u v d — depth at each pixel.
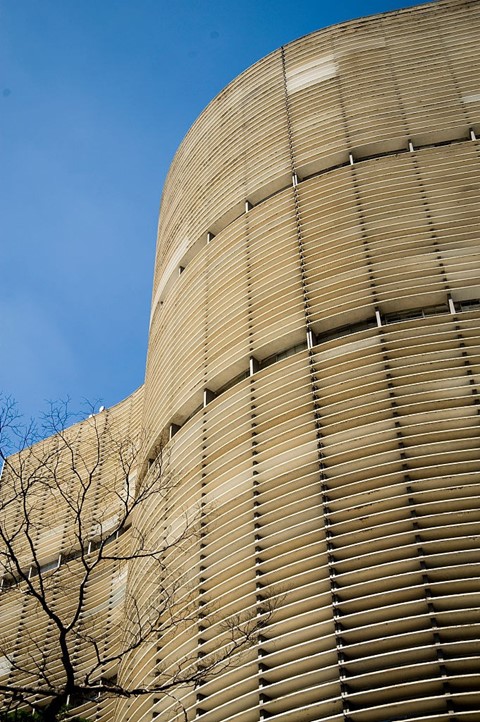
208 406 25.03
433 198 25.06
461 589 16.08
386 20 33.62
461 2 32.97
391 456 18.92
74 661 31.56
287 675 16.66
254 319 25.55
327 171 29.27
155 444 27.72
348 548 17.50
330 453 19.98
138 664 21.36
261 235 27.98
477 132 27.62
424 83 30.09
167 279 33.72
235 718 16.45
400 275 23.38
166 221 38.16
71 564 37.47
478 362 20.33
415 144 28.20
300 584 17.89
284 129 31.67
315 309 24.08
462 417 19.03
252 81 35.75
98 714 28.25
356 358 21.75
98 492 40.19
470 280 22.67
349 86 31.36
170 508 23.69
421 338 21.38
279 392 22.62
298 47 35.00
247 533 19.92
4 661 33.28
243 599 18.39
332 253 25.16
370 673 15.12
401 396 19.97
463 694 14.11
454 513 17.12
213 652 18.05
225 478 22.12
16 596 37.16
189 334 28.45
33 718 13.08
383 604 16.47
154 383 30.89
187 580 20.98
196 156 36.47
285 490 20.08
